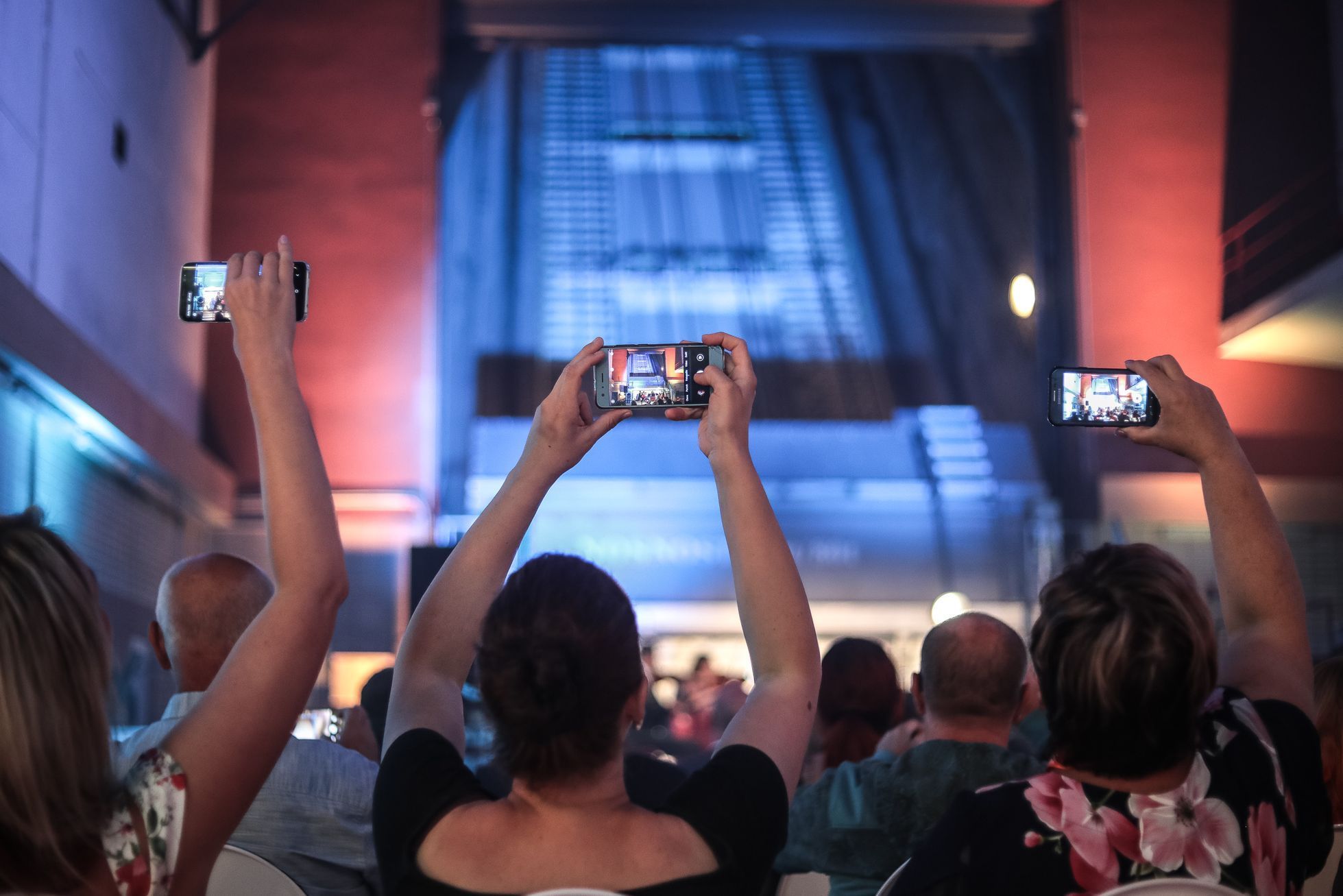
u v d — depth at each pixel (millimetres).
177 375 14242
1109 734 1537
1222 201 16594
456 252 17141
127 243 12312
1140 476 16000
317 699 14578
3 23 8820
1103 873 1539
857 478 16594
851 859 2455
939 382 17312
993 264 17625
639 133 19156
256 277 1578
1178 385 1816
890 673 3398
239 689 1405
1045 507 16312
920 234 18234
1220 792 1582
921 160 18594
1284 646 1772
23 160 9273
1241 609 1812
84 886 1311
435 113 16312
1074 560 1643
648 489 16406
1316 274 14039
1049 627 1578
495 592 1714
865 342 17609
